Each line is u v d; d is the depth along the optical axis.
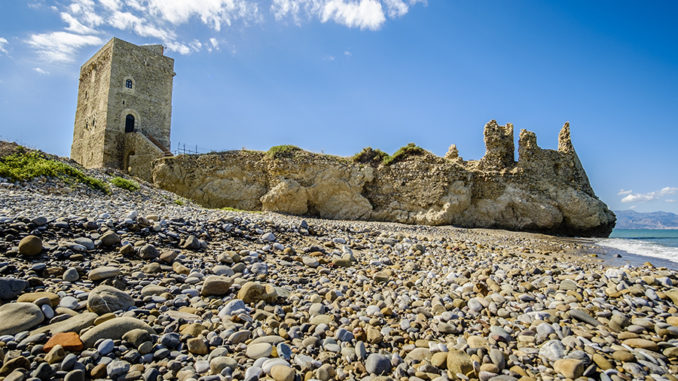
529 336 4.57
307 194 26.92
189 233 8.20
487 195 28.11
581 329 4.75
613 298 5.93
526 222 27.67
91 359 3.23
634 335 4.57
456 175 27.02
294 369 3.43
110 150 38.66
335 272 7.55
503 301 5.73
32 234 6.06
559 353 4.09
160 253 6.68
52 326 3.67
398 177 28.00
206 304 4.89
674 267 11.59
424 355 4.04
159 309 4.54
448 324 4.81
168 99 44.25
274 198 25.98
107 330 3.60
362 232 13.12
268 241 9.26
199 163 28.44
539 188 28.86
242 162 28.50
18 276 4.71
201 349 3.65
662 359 4.07
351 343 4.23
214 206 27.61
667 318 4.99
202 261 6.83
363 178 27.92
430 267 8.54
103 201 12.84
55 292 4.50
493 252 11.45
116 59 39.44
